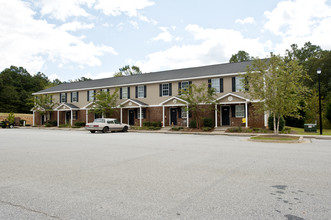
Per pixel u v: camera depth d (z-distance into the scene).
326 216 3.53
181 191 4.67
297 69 15.78
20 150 10.50
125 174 6.05
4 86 62.56
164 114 27.58
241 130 21.48
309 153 9.46
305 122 29.06
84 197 4.37
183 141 14.52
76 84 39.31
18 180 5.55
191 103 24.14
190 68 31.94
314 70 43.47
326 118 30.80
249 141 14.67
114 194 4.52
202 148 11.05
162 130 25.31
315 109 30.98
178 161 7.75
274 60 16.09
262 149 10.71
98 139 15.88
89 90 34.50
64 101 37.06
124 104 29.98
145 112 29.86
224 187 4.92
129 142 13.83
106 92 30.72
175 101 26.33
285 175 5.86
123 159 8.16
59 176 5.90
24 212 3.72
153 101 29.39
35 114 39.31
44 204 4.04
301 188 4.84
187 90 24.66
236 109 24.44
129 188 4.89
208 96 23.45
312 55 50.28
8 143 13.41
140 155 8.99
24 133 22.77
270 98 16.12
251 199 4.22
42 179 5.63
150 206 3.92
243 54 51.56
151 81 29.20
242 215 3.56
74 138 16.69
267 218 3.45
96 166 7.04
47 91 38.88
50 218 3.50
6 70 74.56
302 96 16.95
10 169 6.71
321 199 4.22
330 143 13.62
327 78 42.97
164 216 3.53
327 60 41.91
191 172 6.23
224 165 7.09
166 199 4.23
